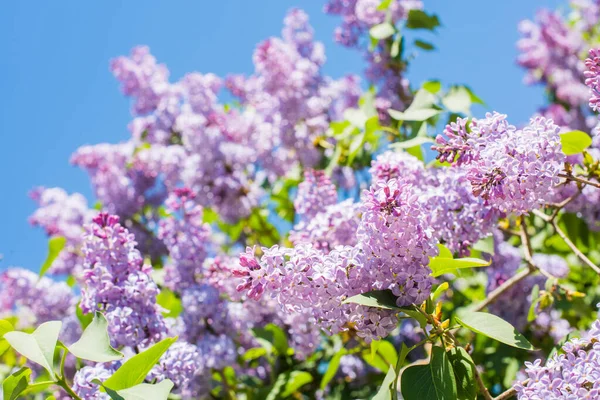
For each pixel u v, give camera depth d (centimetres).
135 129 189
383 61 155
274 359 133
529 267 109
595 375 77
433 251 80
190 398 116
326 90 171
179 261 121
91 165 182
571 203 109
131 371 82
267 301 124
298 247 81
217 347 116
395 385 81
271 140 166
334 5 164
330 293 80
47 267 125
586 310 124
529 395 79
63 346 82
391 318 81
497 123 84
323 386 120
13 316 146
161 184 182
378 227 79
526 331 128
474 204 93
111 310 94
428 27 156
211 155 159
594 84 84
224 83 192
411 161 98
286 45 169
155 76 191
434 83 135
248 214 160
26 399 124
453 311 136
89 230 96
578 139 97
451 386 79
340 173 158
